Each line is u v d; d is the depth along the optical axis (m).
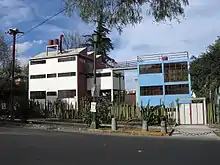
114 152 10.47
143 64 54.19
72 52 56.19
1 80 41.94
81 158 9.17
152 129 20.66
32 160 8.73
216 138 16.38
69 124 25.28
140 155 9.84
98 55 62.19
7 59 40.94
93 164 8.22
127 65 56.38
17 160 8.72
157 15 7.49
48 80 56.62
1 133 17.66
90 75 56.12
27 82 61.03
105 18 7.66
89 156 9.55
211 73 23.38
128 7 7.53
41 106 34.66
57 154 9.90
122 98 56.31
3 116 34.50
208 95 34.06
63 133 18.58
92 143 13.21
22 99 36.00
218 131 19.50
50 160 8.77
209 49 23.31
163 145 12.70
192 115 26.98
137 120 25.67
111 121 22.47
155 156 9.64
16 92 55.03
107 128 21.58
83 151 10.66
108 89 55.03
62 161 8.63
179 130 20.77
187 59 51.72
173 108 27.91
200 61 24.81
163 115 25.28
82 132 19.98
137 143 13.41
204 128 22.38
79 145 12.42
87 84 56.22
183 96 50.88
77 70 54.47
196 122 26.84
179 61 52.19
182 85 51.25
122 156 9.61
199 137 17.06
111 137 16.42
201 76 25.81
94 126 21.61
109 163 8.38
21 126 25.16
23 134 17.16
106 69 55.66
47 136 16.19
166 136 17.81
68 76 55.06
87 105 26.19
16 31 30.81
